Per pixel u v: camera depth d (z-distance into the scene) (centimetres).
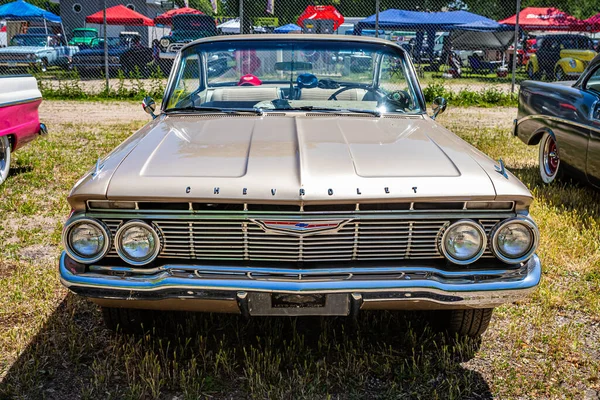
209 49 404
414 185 256
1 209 535
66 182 627
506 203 260
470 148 314
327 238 256
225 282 254
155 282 254
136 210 254
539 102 630
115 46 1888
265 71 399
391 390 275
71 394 272
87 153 764
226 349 310
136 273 258
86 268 260
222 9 3138
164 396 272
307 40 405
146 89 1516
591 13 2542
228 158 278
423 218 256
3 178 612
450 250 260
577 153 551
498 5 3045
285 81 398
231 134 318
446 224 260
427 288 256
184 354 304
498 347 317
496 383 284
